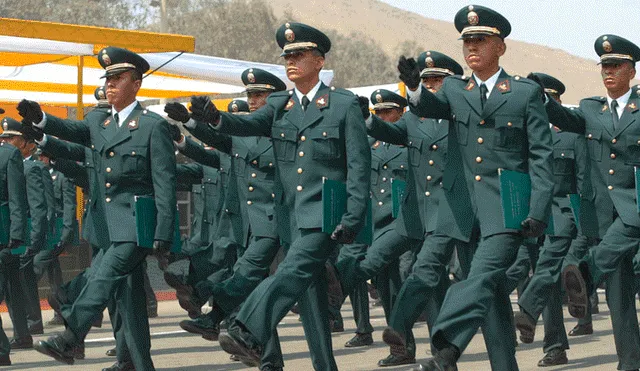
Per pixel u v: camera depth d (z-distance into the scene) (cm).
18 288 1285
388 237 1127
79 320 862
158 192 876
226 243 1227
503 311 789
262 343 815
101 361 1190
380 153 1255
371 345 1307
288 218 862
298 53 846
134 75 897
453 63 1112
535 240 963
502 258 781
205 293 1191
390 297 1169
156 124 883
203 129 1088
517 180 784
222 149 1159
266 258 1081
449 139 820
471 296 765
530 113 787
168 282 1198
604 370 1072
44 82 2586
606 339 1345
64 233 1573
